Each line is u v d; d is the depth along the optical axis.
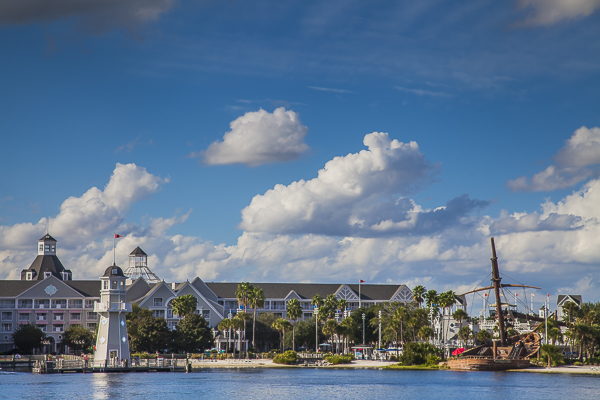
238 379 118.12
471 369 142.25
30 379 114.38
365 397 94.38
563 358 148.62
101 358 127.75
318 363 158.25
